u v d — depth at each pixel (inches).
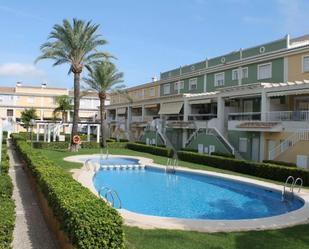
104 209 323.0
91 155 1512.1
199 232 442.3
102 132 2033.7
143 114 2361.0
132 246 374.0
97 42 1598.2
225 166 1155.9
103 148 1957.4
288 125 1136.8
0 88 3324.3
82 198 367.6
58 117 3208.7
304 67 1233.4
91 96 3427.7
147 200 778.2
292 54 1279.5
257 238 426.6
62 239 358.6
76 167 1068.5
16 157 1272.1
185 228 458.3
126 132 2539.4
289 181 909.2
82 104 3412.9
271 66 1378.0
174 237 414.6
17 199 602.9
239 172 1089.4
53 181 472.1
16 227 441.7
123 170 1202.6
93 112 3415.4
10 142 2096.5
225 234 438.3
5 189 450.0
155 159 1432.1
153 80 2493.8
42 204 525.3
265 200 788.6
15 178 821.2
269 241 416.5
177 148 1855.3
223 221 503.8
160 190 893.8
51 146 1841.8
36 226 449.4
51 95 3321.9
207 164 1258.0
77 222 291.0
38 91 3316.9
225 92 1460.4
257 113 1316.4
